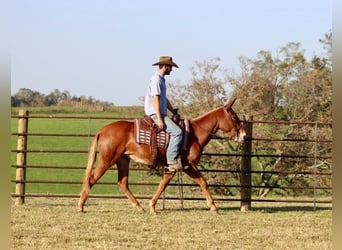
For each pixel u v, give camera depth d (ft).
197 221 34.68
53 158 95.66
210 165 63.52
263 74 69.10
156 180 64.69
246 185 41.27
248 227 33.06
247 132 41.75
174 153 36.88
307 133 64.75
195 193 63.16
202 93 65.82
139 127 37.11
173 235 30.22
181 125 37.63
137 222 33.91
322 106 69.51
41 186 79.71
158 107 36.47
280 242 28.94
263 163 65.72
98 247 26.96
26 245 27.14
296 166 64.85
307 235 30.89
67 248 26.66
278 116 68.03
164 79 37.37
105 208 40.24
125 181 38.93
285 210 41.63
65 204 42.73
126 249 26.71
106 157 37.17
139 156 37.06
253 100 66.90
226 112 39.09
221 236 30.19
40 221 33.58
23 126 42.01
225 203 47.21
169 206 42.93
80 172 89.51
